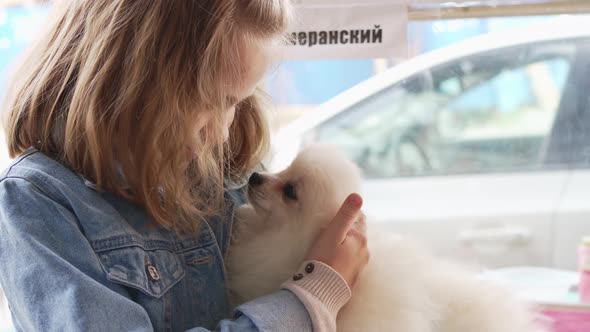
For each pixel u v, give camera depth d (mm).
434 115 2570
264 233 1461
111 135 1062
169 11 1069
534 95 2531
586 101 2469
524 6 1416
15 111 1128
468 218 2508
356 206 1191
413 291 1262
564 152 2619
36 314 962
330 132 2297
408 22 1406
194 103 1096
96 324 956
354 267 1160
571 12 1415
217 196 1289
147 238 1132
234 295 1388
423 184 2607
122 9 1068
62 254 1007
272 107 1454
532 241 2459
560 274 2029
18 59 1164
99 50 1053
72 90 1090
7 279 1004
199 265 1210
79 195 1062
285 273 1372
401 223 2494
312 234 1365
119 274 1041
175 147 1090
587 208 2457
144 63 1059
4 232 1014
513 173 2658
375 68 1792
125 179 1107
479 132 2660
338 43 1408
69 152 1088
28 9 2012
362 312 1199
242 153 1406
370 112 2375
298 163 1463
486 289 1420
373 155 2541
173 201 1134
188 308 1172
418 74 1768
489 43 1758
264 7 1129
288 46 1405
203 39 1081
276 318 1037
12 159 1174
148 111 1064
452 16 1429
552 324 1606
